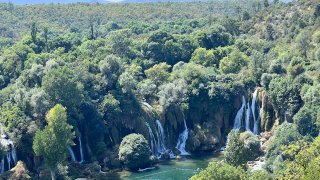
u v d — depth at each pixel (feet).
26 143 430.61
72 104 467.52
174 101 543.39
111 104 499.10
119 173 444.96
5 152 410.31
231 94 561.02
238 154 357.61
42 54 555.28
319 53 588.91
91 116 485.97
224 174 269.85
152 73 573.33
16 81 495.41
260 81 568.00
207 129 540.93
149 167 463.42
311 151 237.66
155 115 530.27
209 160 490.49
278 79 533.55
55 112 402.52
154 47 650.84
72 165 448.24
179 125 545.03
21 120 433.07
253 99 561.43
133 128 510.17
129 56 629.92
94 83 518.37
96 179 427.33
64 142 400.47
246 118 560.20
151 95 551.59
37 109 447.01
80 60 555.28
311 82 509.76
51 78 459.73
